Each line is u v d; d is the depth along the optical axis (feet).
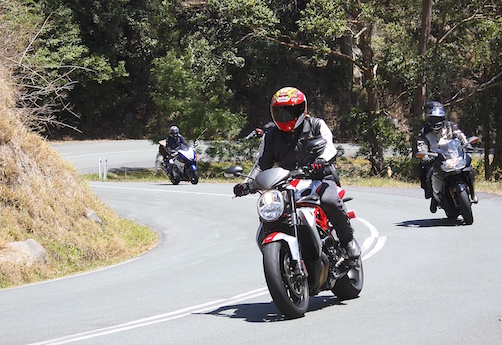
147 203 81.05
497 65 141.08
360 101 233.55
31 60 82.28
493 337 21.15
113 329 24.44
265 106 230.89
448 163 48.06
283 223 24.64
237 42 147.54
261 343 21.45
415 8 139.64
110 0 199.21
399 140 136.98
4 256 46.11
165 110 162.20
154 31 207.51
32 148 60.08
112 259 53.06
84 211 59.06
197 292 31.22
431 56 130.62
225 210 72.18
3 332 25.02
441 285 29.37
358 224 53.47
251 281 33.32
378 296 27.84
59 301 31.32
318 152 25.52
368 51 142.00
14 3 77.61
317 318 24.53
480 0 134.10
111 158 172.86
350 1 132.77
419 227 49.57
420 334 21.66
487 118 147.74
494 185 86.48
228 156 156.76
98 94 209.05
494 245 40.01
